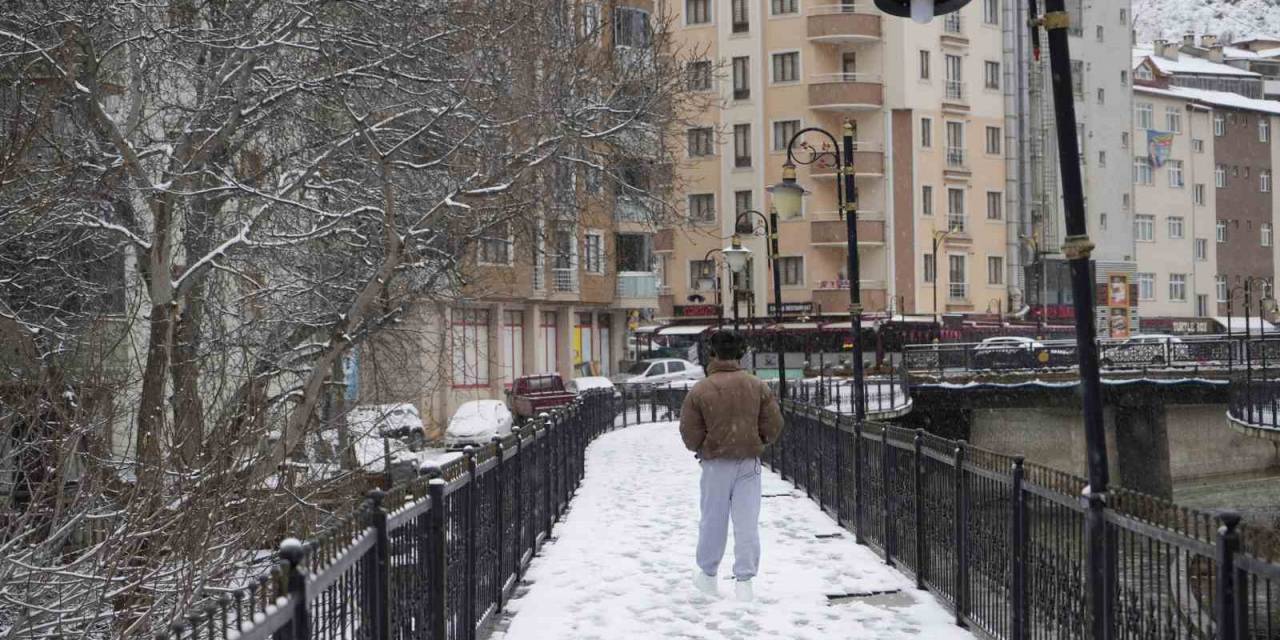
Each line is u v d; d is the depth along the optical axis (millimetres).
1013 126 74188
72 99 16828
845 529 14625
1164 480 42406
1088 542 6645
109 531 10102
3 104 16875
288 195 17906
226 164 19422
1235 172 98250
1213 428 45375
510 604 10734
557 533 15008
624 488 19969
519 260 23609
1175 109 93438
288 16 17922
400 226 19844
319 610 4891
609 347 61000
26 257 16859
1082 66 82750
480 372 48812
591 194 23453
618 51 24000
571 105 21047
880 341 59500
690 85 24891
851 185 18062
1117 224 84500
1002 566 8406
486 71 19547
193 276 16812
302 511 13195
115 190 17469
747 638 9109
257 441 12906
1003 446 42562
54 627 9836
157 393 14211
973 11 72688
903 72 68750
